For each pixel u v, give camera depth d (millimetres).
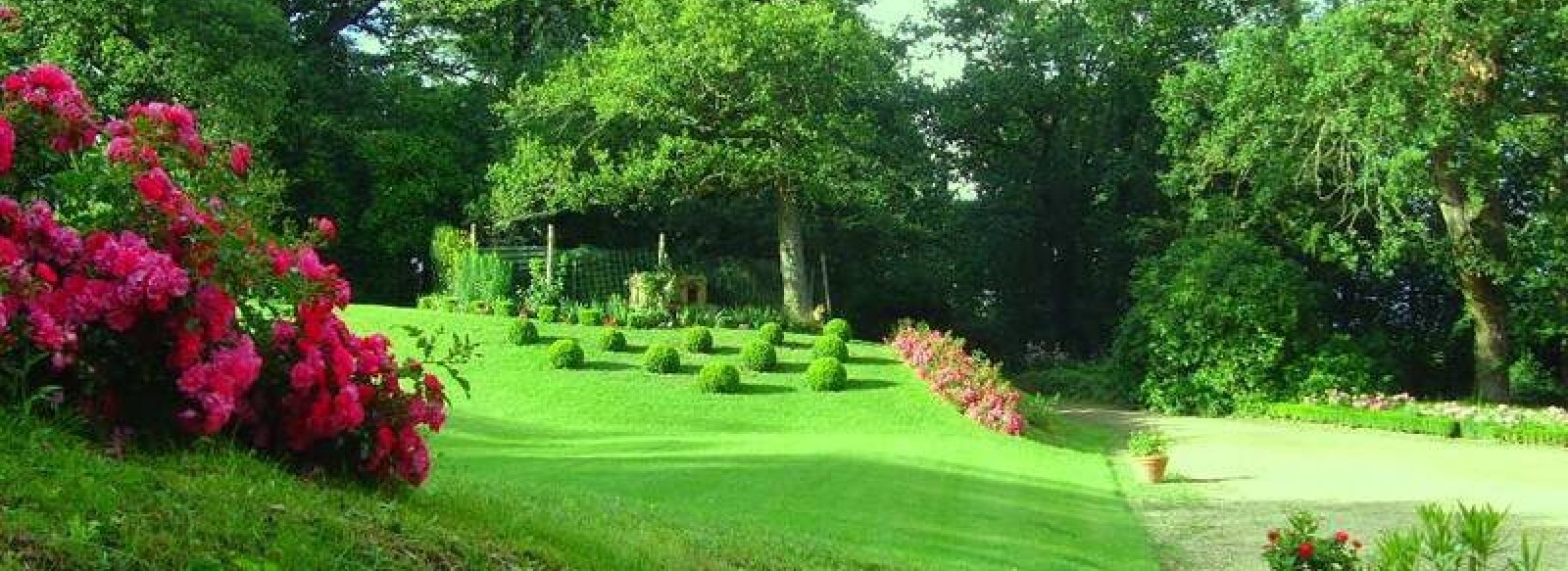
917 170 35375
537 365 22484
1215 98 29359
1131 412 29188
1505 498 14844
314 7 36219
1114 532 11414
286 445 4996
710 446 15500
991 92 38688
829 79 29172
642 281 28234
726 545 7426
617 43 30938
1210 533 11938
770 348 23047
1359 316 35656
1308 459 19250
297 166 34312
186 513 3709
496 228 31406
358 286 35531
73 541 3168
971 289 41531
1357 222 31141
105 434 4387
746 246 37875
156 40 28734
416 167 34469
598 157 28766
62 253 4336
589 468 12117
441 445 13406
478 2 34969
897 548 9195
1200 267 29188
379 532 4305
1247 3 32969
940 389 21188
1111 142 38750
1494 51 24406
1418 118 24516
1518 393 30859
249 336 4859
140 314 4480
